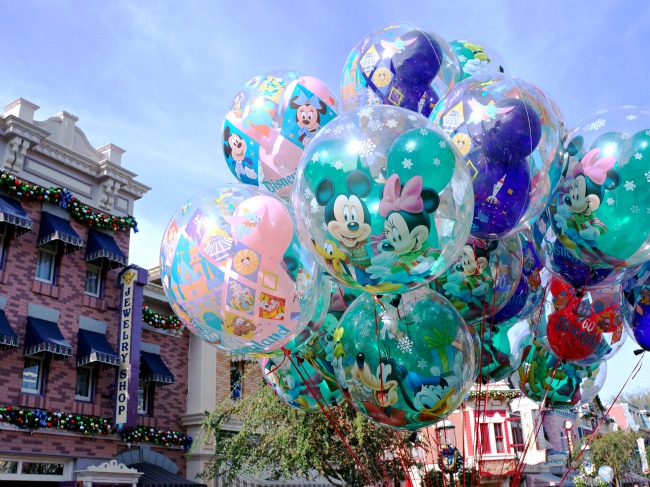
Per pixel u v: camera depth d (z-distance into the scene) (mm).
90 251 13852
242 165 4484
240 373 16984
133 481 12781
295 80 4492
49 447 12023
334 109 4543
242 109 4477
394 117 3123
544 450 25734
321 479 16062
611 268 3855
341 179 2963
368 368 3670
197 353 15891
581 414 29203
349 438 9875
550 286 4957
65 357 12828
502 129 3396
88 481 12031
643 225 3434
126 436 13508
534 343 5254
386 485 5609
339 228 2971
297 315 3658
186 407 15500
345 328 3867
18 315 12227
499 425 26016
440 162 3010
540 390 5289
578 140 3645
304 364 4734
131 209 15234
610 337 4824
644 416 45938
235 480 14562
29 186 12812
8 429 11359
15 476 11352
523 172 3412
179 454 14758
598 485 25609
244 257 3539
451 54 4371
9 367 11820
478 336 4457
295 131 4344
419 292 3818
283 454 12328
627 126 3521
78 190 14102
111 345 13773
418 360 3588
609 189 3467
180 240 3674
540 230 4246
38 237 12961
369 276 3102
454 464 4926
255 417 12703
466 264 4035
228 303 3539
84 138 14617
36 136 13148
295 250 3652
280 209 3732
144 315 14883
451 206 3004
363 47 4383
